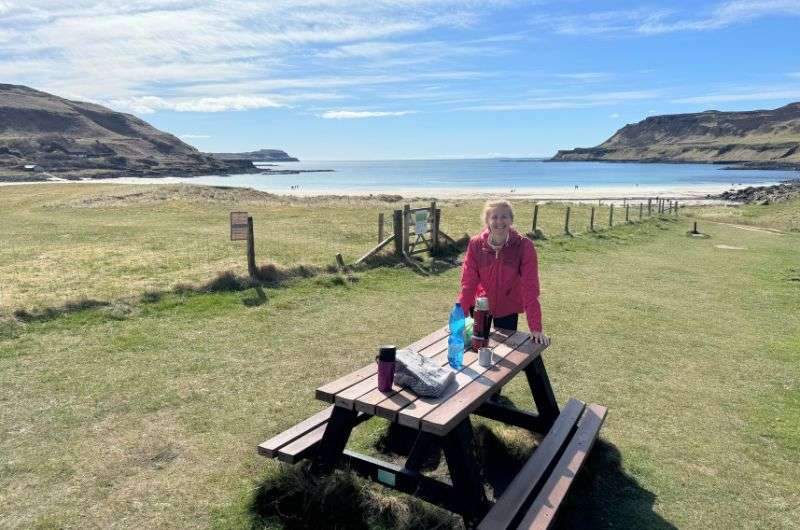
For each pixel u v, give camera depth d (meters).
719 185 116.75
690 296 12.14
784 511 4.21
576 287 12.65
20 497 4.02
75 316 8.44
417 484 3.83
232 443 4.93
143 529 3.69
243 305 9.59
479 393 3.68
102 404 5.68
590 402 6.18
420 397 3.62
